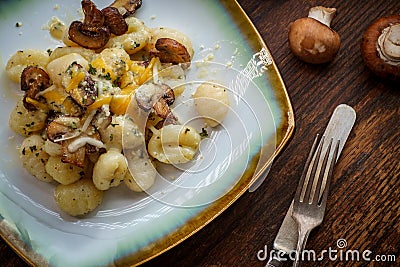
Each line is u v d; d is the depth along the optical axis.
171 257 0.47
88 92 0.45
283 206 0.49
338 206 0.49
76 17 0.51
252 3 0.54
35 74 0.46
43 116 0.46
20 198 0.46
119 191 0.47
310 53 0.51
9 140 0.47
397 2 0.54
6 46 0.50
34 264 0.44
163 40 0.47
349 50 0.53
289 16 0.54
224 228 0.48
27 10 0.50
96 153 0.45
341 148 0.50
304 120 0.51
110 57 0.47
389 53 0.50
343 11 0.54
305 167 0.48
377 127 0.51
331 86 0.52
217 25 0.51
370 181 0.50
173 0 0.52
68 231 0.46
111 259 0.45
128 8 0.50
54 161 0.45
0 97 0.48
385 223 0.49
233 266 0.47
